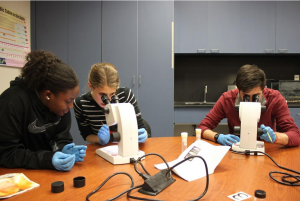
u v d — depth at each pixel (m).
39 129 1.08
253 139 1.15
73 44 2.94
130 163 1.00
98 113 1.52
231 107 1.62
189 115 3.00
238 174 0.87
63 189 0.73
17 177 0.80
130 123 1.02
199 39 3.09
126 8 2.90
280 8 3.06
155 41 2.92
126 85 2.95
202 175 0.85
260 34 3.08
